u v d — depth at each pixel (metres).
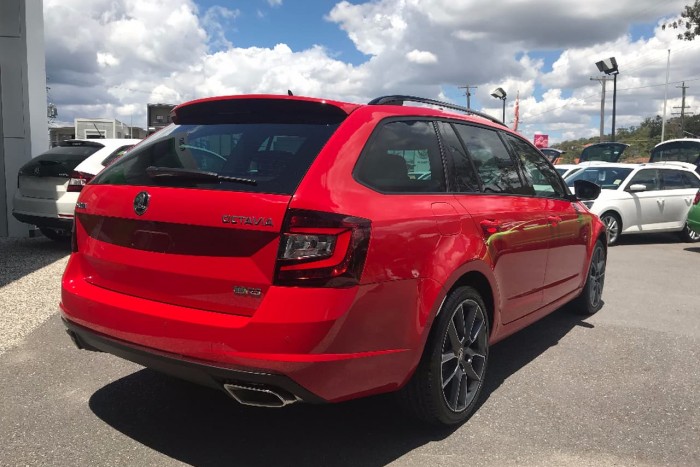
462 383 3.45
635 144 79.31
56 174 8.38
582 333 5.34
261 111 3.29
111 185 3.20
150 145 3.37
